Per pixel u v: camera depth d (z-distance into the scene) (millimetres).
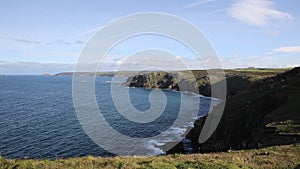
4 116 75938
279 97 41094
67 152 43594
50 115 77312
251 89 61875
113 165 17047
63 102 109375
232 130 43250
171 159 19094
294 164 17203
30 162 17172
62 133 55438
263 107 40656
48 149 45250
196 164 16922
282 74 60094
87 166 16719
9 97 128875
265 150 22031
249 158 19062
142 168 16078
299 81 45781
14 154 42719
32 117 74188
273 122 32625
